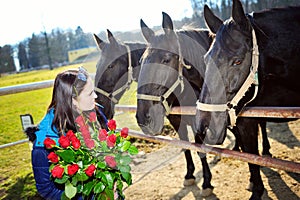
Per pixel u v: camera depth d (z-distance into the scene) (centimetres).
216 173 316
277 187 270
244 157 187
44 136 146
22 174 371
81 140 137
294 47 203
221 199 266
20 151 480
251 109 184
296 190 260
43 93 1237
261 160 180
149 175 336
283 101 220
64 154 127
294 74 207
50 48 3319
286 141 369
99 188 132
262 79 196
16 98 1147
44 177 147
